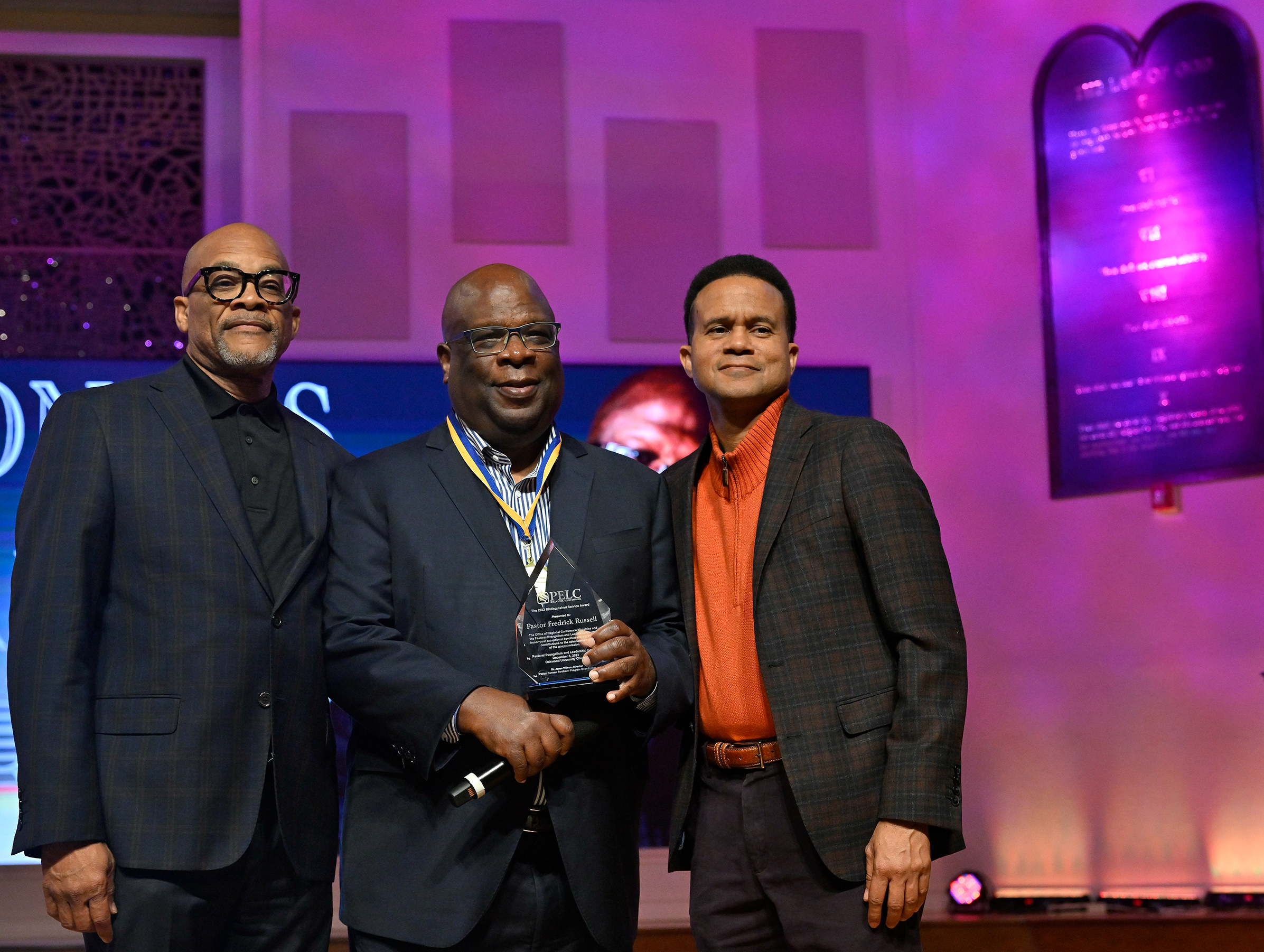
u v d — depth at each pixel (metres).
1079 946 4.12
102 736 2.05
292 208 4.71
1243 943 4.09
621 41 4.97
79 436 2.15
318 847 2.19
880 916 2.04
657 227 4.90
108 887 1.99
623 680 2.04
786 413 2.35
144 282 4.93
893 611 2.13
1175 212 4.57
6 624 4.39
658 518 2.36
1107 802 4.55
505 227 4.82
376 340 4.70
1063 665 4.65
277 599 2.16
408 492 2.23
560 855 2.10
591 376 4.73
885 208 5.01
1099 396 4.67
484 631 2.12
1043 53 4.88
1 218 4.85
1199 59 4.55
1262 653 4.41
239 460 2.26
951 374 4.91
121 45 4.96
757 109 5.00
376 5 4.86
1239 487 4.45
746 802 2.18
